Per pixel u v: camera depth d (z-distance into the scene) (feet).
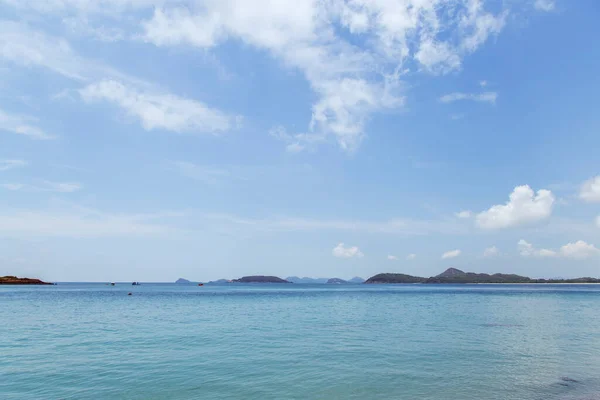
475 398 49.52
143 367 65.16
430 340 92.27
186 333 103.76
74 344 86.48
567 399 49.03
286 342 89.45
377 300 268.82
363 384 55.62
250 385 55.21
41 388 53.42
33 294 350.43
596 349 80.69
